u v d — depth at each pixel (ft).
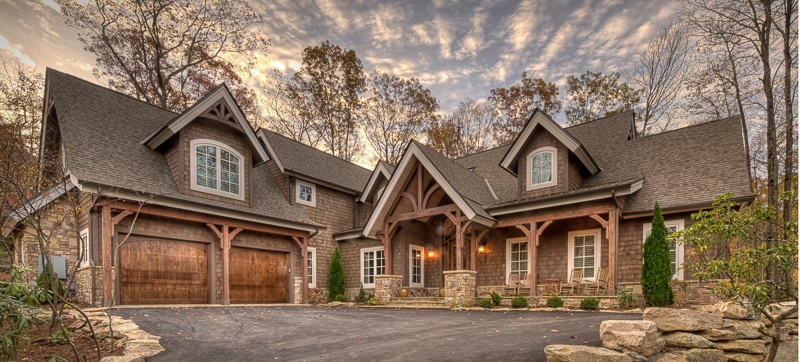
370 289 55.83
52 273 19.67
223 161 44.96
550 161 45.85
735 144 41.16
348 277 59.26
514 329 24.44
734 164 39.22
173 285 38.45
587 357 14.39
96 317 25.21
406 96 98.12
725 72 53.31
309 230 51.11
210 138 43.98
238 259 44.65
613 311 33.63
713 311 20.57
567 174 44.11
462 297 41.86
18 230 34.76
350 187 64.39
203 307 36.52
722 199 18.31
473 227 46.85
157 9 72.28
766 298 15.11
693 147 43.91
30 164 27.78
